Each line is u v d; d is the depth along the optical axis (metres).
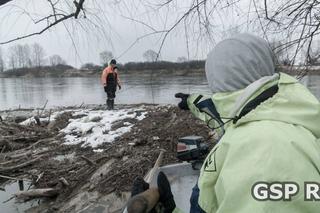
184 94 1.82
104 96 32.69
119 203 7.34
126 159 9.11
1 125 13.75
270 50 1.59
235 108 1.45
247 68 1.51
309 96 1.45
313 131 1.39
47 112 18.80
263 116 1.37
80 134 12.79
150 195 1.57
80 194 7.98
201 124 10.72
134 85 6.06
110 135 11.77
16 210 8.05
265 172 1.24
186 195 2.33
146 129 11.61
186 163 2.44
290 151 1.28
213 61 1.57
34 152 11.26
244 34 1.57
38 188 8.93
